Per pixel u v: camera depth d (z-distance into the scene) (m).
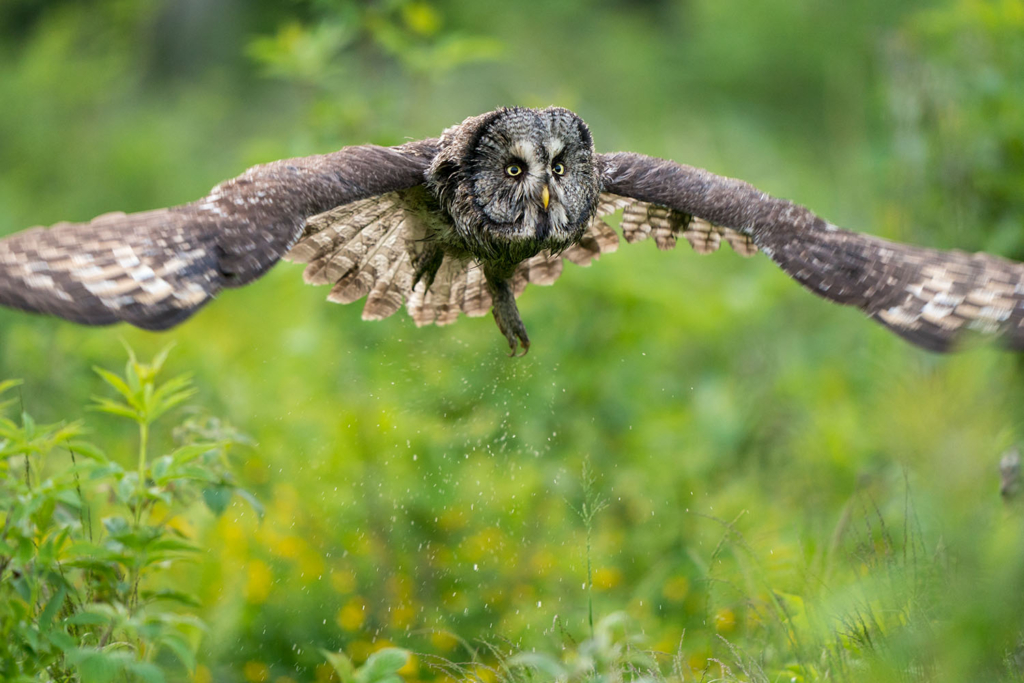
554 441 16.16
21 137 32.88
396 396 16.05
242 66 41.50
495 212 12.48
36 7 40.41
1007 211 17.17
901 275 10.56
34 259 8.50
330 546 14.69
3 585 10.05
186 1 42.03
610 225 13.95
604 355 17.38
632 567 15.02
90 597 10.88
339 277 13.16
